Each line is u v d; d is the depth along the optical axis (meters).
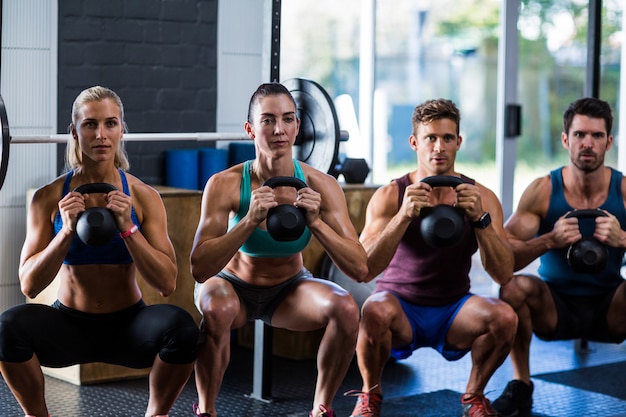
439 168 2.96
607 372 3.83
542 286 3.26
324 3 4.94
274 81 3.28
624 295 3.25
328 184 2.86
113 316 2.69
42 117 3.91
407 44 5.61
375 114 5.18
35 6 3.86
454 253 3.00
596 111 3.23
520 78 5.53
